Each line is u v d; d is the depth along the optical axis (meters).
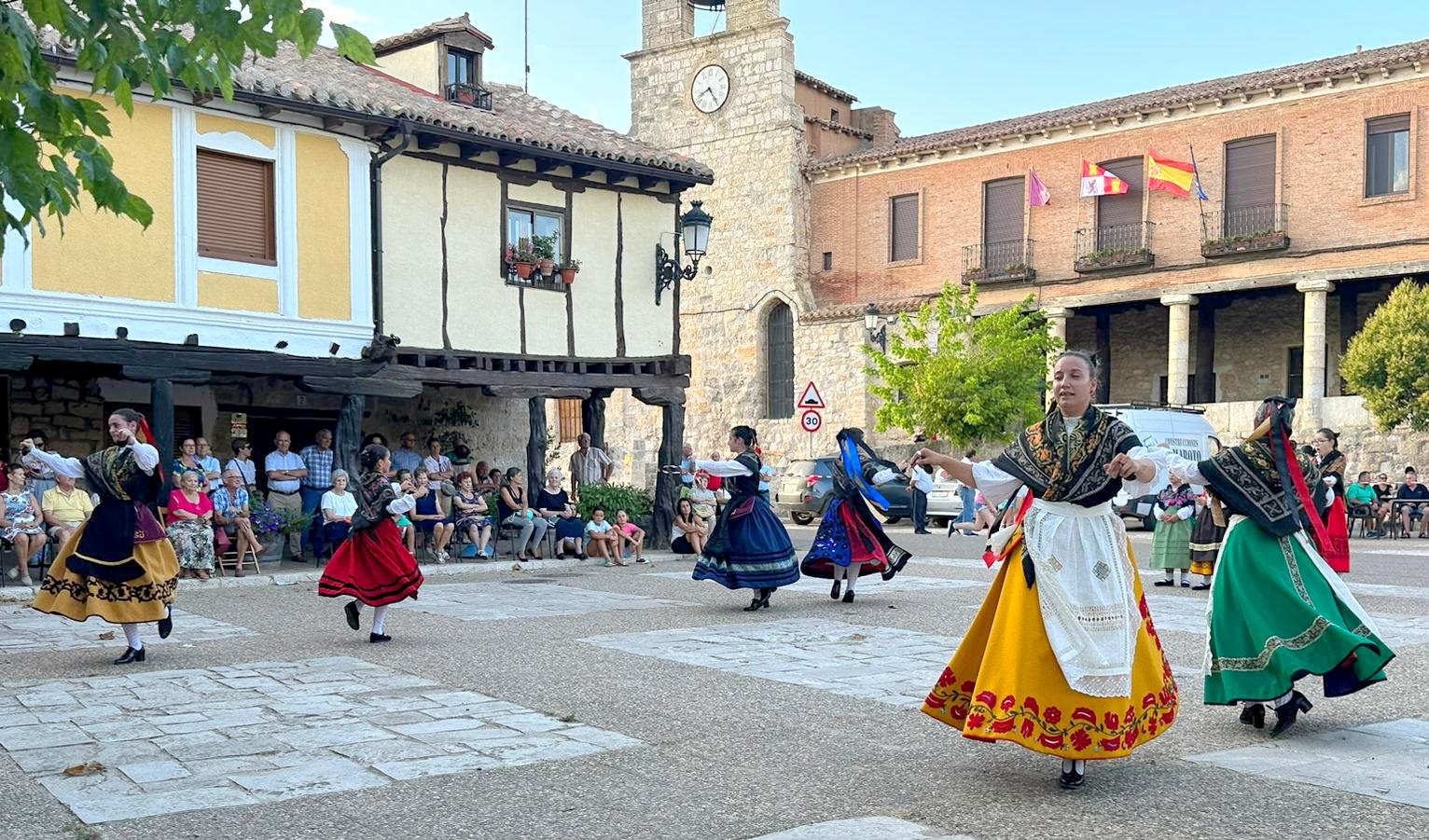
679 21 39.28
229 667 7.99
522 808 4.65
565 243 18.70
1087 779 5.00
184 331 14.64
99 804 4.71
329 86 16.09
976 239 34.28
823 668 7.82
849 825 4.38
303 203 15.78
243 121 15.23
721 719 6.26
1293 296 31.59
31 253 13.52
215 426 18.00
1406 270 27.62
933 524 27.89
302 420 19.05
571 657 8.30
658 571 16.08
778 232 37.28
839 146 39.56
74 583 8.11
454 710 6.48
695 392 38.81
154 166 14.45
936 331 33.28
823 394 35.78
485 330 17.67
